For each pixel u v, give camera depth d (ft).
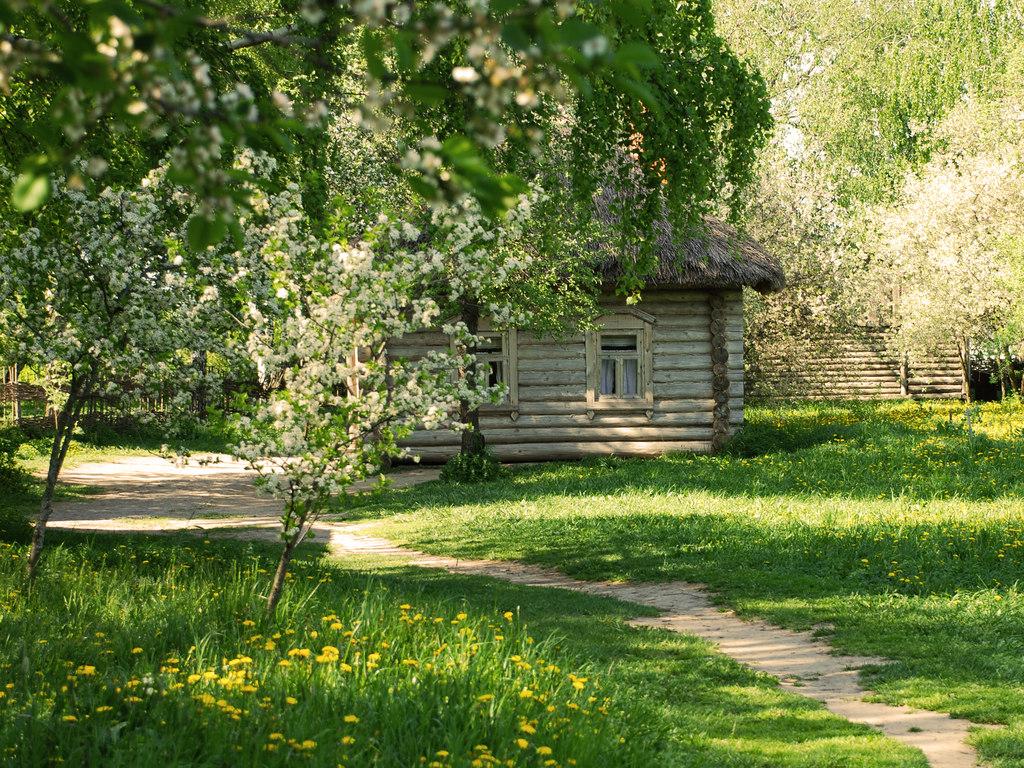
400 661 20.07
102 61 7.34
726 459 72.28
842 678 25.96
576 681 19.74
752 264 76.02
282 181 24.26
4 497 58.95
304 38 9.15
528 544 46.24
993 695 23.86
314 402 23.21
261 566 35.81
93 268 27.53
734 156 38.40
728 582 37.60
